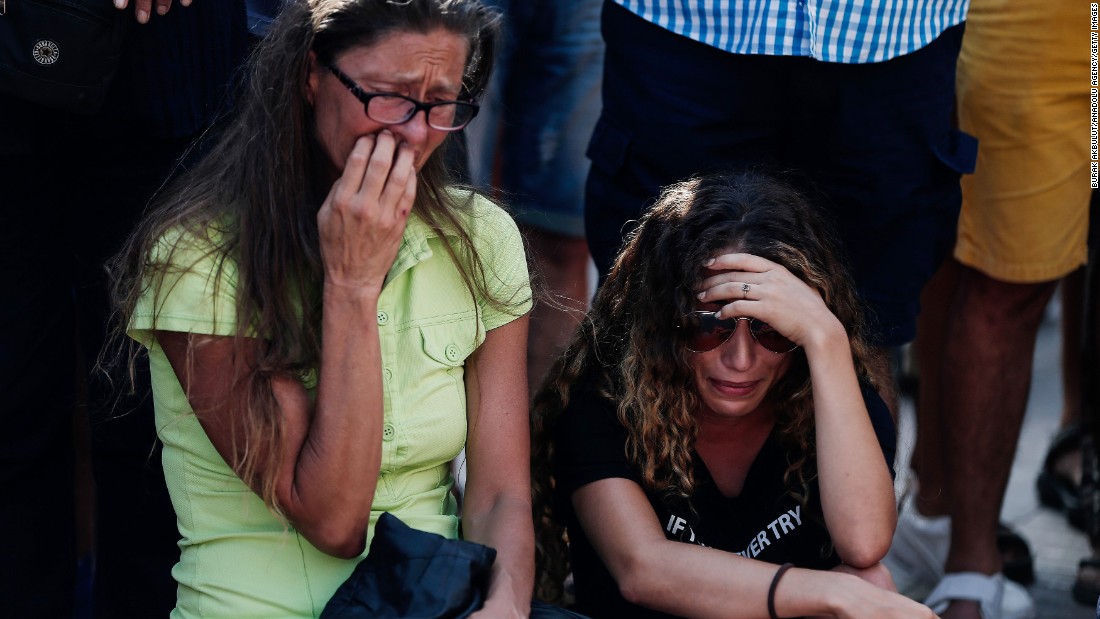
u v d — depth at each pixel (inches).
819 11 127.3
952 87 137.7
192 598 101.8
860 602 103.5
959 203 142.0
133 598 131.3
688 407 115.0
